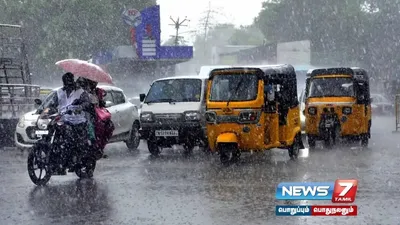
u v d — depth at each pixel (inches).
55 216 350.9
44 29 2171.5
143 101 702.5
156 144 677.3
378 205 375.6
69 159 471.8
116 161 619.8
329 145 754.2
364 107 773.3
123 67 2046.0
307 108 762.8
